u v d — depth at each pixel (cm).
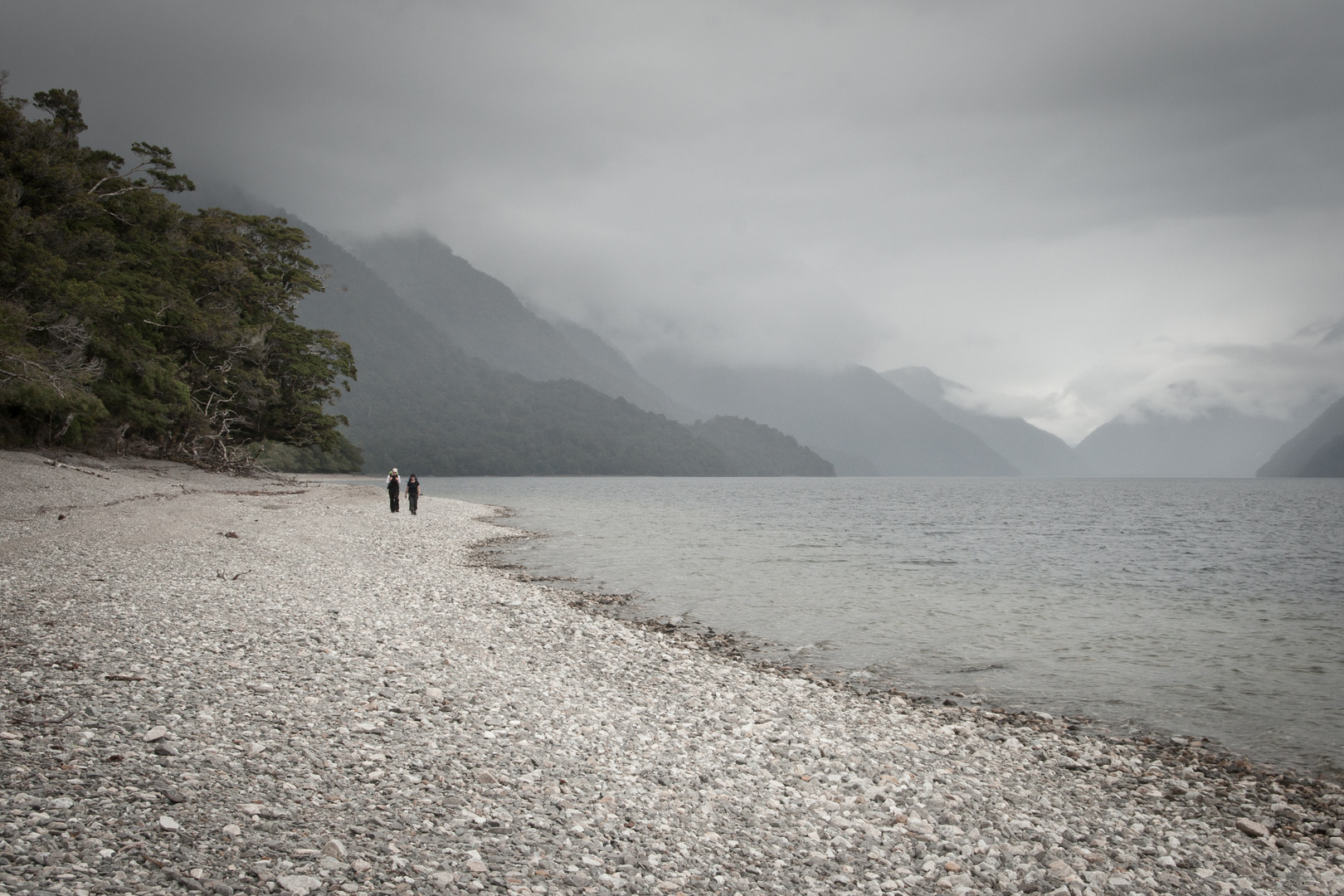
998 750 1138
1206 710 1419
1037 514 8788
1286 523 7150
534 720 1018
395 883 566
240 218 7588
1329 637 2091
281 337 7219
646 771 896
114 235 5878
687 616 2195
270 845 589
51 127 5303
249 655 1138
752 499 12188
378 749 827
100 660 1020
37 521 2486
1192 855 828
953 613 2358
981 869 744
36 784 618
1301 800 1016
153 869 524
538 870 621
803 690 1398
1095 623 2253
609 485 19475
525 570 2983
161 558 2095
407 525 4144
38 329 4416
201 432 6381
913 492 17425
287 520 3603
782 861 715
